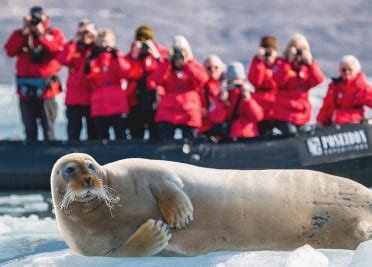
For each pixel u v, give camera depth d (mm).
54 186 19859
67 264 19406
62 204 19656
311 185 20891
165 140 34156
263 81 36156
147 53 35938
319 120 37250
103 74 35500
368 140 35531
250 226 20484
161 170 20203
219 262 19125
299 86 36062
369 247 18062
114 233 19953
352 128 35531
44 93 36906
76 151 33969
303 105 36125
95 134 37188
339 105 36656
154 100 36125
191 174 20484
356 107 36594
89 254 20250
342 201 20781
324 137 35156
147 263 19125
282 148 34688
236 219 20438
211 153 34156
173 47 35062
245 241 20578
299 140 34906
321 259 18328
